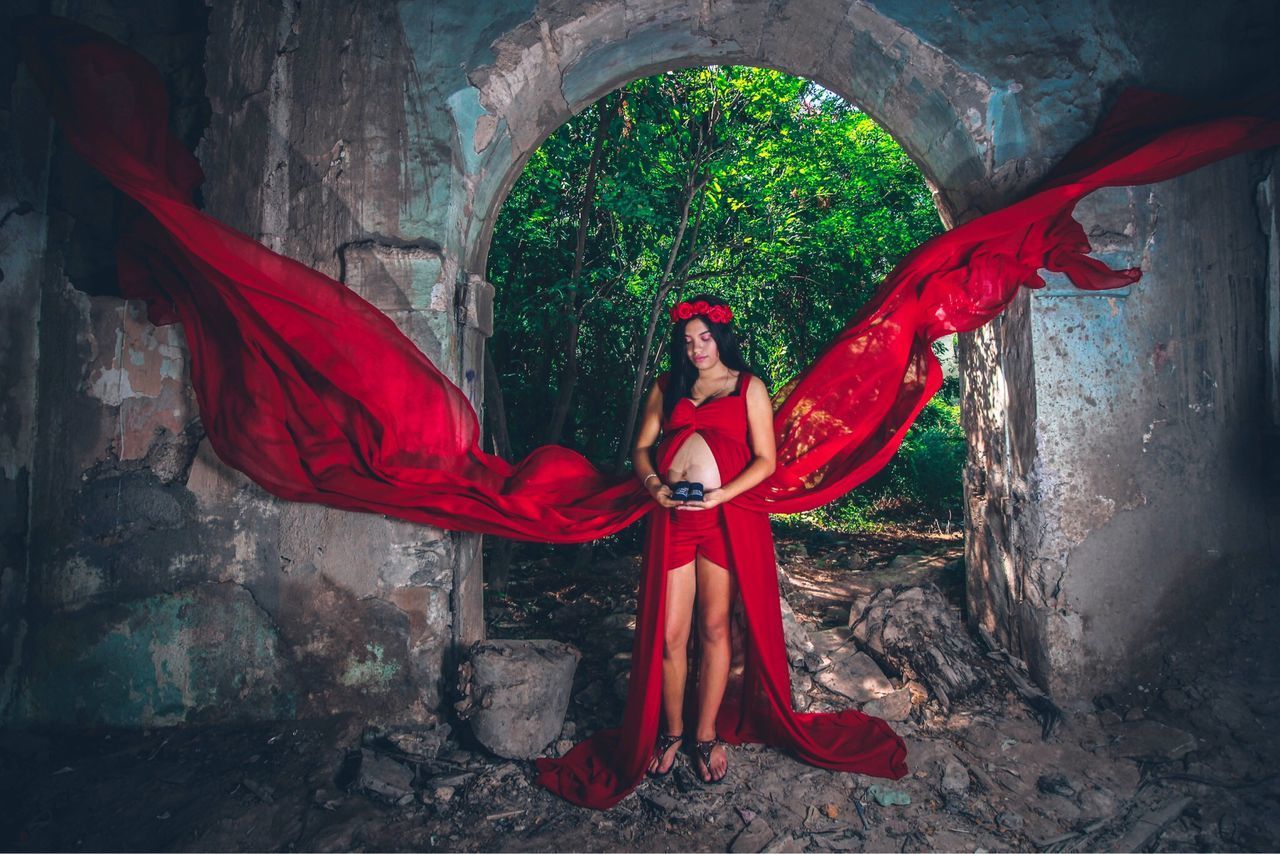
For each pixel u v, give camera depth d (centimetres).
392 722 335
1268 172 358
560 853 266
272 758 316
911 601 388
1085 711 341
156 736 334
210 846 266
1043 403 350
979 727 330
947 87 358
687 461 305
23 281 343
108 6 349
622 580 552
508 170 384
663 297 593
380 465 314
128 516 344
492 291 383
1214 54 353
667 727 311
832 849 266
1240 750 311
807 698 359
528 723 311
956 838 272
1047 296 351
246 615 341
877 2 353
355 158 342
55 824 275
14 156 338
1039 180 357
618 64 385
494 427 539
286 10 345
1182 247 357
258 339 307
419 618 335
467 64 342
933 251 329
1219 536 357
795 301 792
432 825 279
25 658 343
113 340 346
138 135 293
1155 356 355
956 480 803
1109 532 351
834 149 708
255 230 343
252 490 342
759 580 306
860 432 330
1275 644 346
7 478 339
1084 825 278
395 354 313
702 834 274
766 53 397
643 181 596
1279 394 355
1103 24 355
